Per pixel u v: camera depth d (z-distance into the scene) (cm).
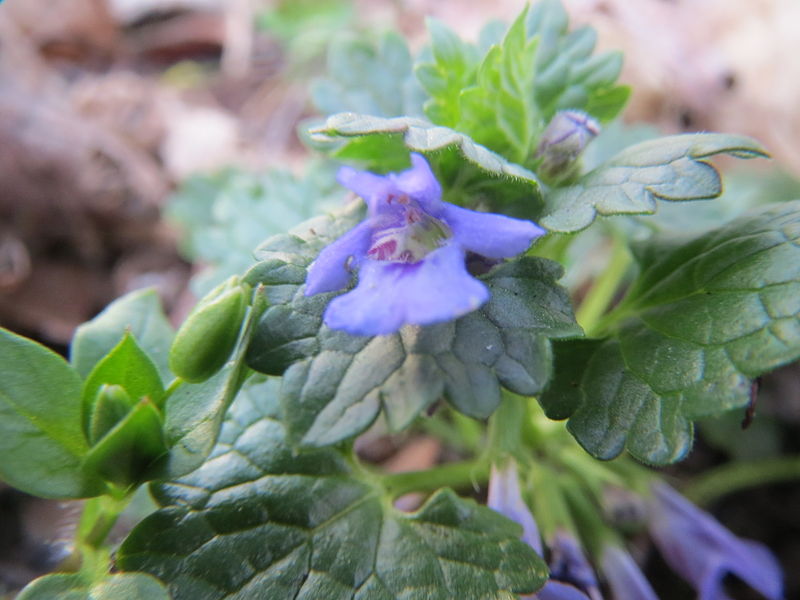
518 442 5
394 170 5
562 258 6
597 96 6
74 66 14
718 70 11
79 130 11
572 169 5
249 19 14
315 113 12
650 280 5
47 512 7
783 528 8
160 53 14
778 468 7
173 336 5
